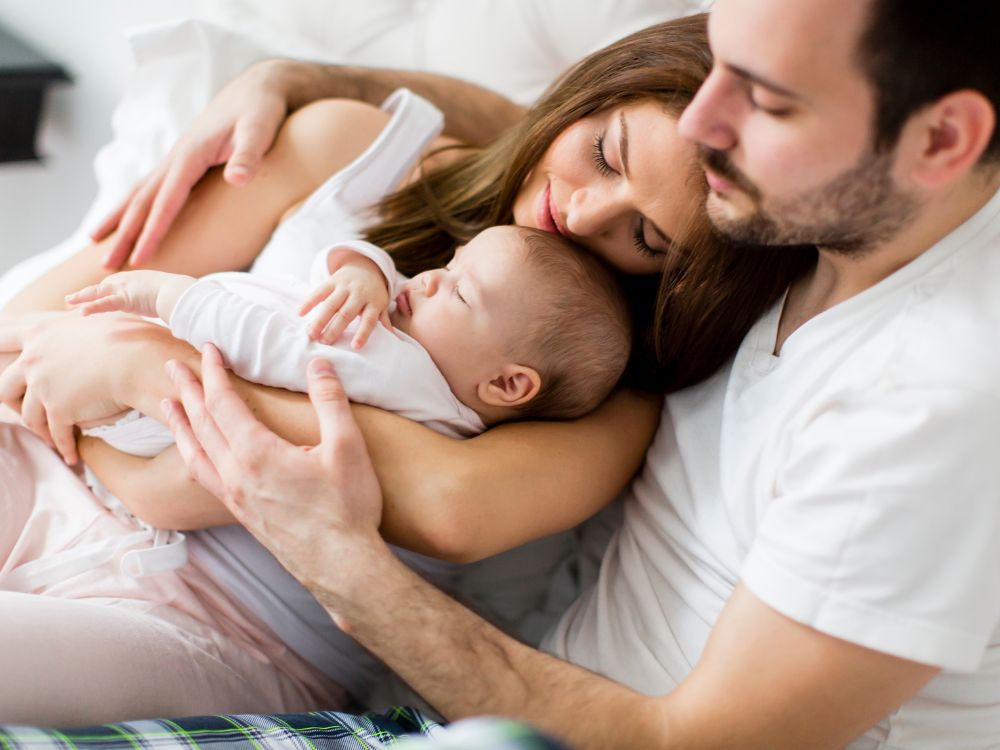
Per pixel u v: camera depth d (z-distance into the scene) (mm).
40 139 2412
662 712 900
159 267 1322
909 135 806
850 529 838
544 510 1054
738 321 1096
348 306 1051
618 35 1652
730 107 844
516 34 1759
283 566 1055
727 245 1049
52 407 1141
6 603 974
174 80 1652
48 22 2311
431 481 1013
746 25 799
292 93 1455
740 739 878
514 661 956
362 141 1401
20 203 2393
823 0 764
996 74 773
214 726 917
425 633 941
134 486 1133
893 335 901
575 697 927
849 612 837
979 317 868
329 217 1324
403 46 1880
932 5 742
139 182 1401
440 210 1306
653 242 1122
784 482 920
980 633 831
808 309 1027
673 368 1156
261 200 1362
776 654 867
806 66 783
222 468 991
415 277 1160
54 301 1281
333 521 968
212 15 1979
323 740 953
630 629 1080
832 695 857
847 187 841
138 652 1026
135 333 1126
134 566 1104
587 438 1121
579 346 1124
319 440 1031
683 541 1068
